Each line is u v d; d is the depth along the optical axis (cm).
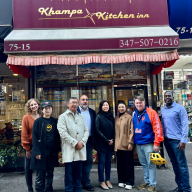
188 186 296
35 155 280
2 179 400
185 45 456
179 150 296
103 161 339
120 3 434
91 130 346
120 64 489
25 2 423
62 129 293
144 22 431
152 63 459
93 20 430
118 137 344
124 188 336
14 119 477
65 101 482
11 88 482
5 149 434
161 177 387
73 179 315
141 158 326
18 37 367
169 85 532
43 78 482
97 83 487
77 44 362
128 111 487
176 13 445
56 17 425
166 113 322
